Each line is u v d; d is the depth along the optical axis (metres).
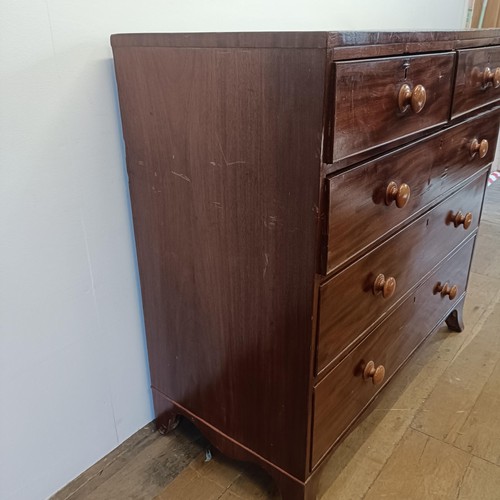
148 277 1.05
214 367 1.00
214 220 0.85
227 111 0.74
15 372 0.91
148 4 0.93
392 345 1.09
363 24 1.61
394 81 0.73
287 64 0.64
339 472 1.09
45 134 0.84
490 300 1.77
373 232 0.83
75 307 0.98
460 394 1.32
